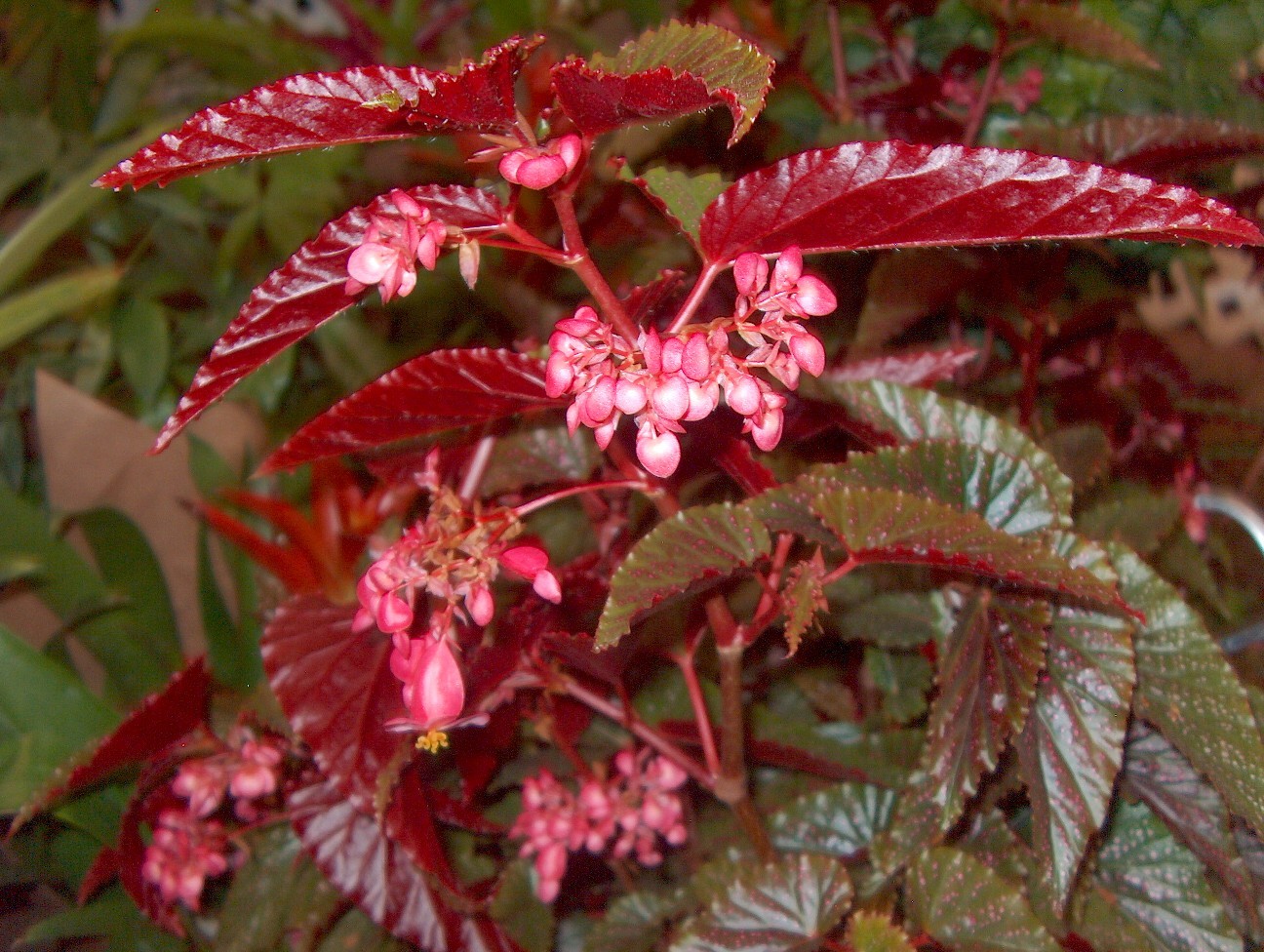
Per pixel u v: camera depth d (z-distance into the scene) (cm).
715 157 56
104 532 50
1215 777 32
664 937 42
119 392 63
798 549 43
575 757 41
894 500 30
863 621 42
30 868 47
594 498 42
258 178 63
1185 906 37
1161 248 56
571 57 23
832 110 56
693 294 30
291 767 45
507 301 53
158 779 43
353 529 47
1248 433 54
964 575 34
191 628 53
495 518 30
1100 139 44
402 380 29
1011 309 53
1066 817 32
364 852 41
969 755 32
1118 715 32
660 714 44
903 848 33
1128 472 54
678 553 29
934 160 26
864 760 42
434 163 59
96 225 63
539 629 37
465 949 40
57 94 70
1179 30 54
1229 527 53
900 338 57
